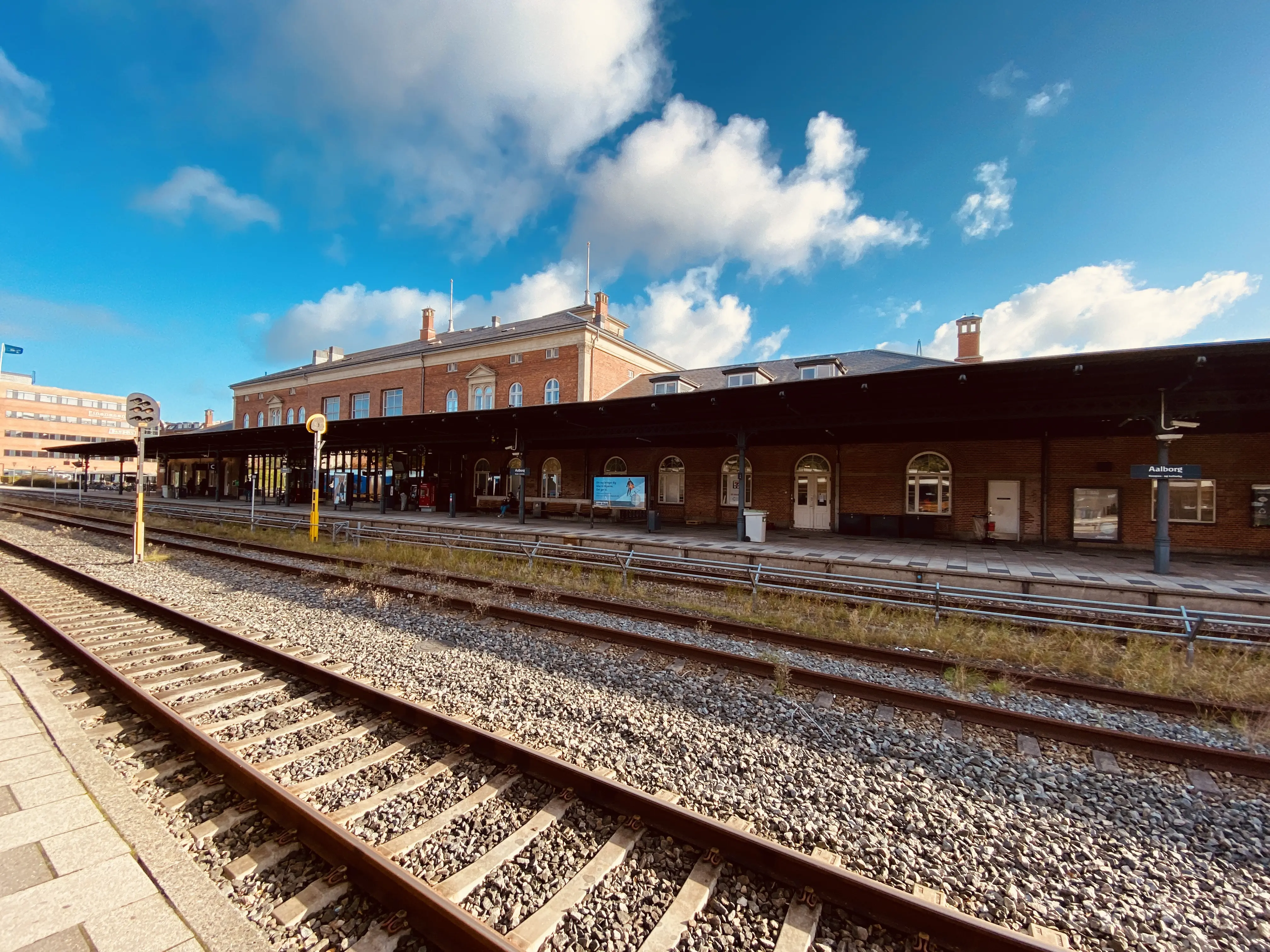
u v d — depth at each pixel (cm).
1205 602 830
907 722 478
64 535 1692
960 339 2147
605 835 311
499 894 267
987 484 1625
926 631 748
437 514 2288
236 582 988
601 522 2022
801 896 266
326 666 571
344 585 937
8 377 7562
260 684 524
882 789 370
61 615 752
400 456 2761
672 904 261
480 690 514
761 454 1969
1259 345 817
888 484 1759
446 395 3272
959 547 1430
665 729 445
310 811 301
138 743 410
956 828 331
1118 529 1467
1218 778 405
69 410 7950
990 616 744
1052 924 263
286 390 4281
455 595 876
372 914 256
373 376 3631
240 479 3812
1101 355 895
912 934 247
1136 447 1457
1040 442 1570
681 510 2130
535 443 2069
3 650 602
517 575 1082
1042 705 539
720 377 2617
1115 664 648
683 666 591
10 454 7419
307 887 269
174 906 246
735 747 419
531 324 3272
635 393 2675
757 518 1445
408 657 601
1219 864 312
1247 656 657
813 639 675
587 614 813
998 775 396
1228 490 1363
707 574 1138
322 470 3275
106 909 241
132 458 4019
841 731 450
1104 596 891
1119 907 274
